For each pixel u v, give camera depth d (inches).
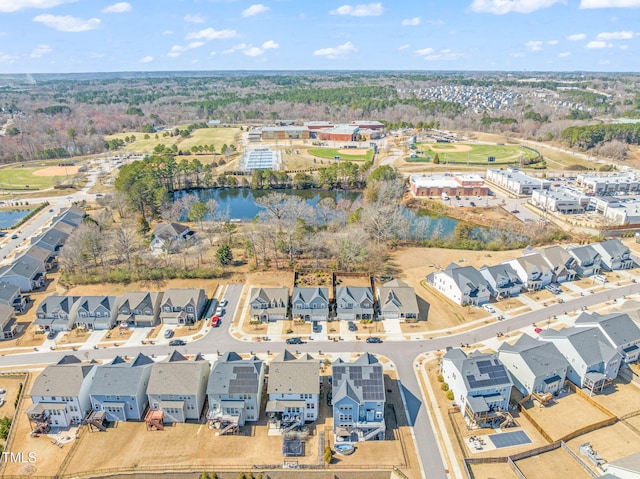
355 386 3186.5
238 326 4325.8
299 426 3169.3
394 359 3846.0
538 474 2783.0
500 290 4781.0
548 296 4832.7
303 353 3917.3
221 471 2822.3
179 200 7751.0
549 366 3420.3
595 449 2947.8
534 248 5708.7
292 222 6304.1
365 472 2822.3
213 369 3292.3
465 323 4350.4
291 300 4660.4
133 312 4370.1
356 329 4264.3
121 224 6939.0
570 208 7509.8
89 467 2861.7
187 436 3095.5
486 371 3277.6
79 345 4067.4
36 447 3019.2
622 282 5142.7
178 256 5718.5
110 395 3174.2
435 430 3129.9
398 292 4525.1
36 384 3206.2
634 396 3427.7
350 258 5413.4
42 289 5059.1
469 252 5964.6
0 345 4082.2
